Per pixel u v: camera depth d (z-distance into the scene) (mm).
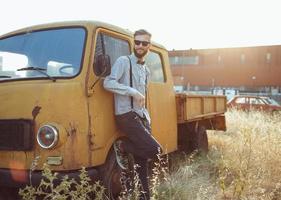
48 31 4926
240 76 46656
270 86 44906
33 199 3926
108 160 4715
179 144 8273
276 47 44656
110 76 4457
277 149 7043
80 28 4730
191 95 7203
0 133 4418
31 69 4652
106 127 4609
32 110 4285
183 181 5621
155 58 6262
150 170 5695
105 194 4613
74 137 4207
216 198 5230
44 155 4203
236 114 15195
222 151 7797
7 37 5168
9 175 4340
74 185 4191
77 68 4445
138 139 4496
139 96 4391
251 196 5223
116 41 5109
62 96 4258
